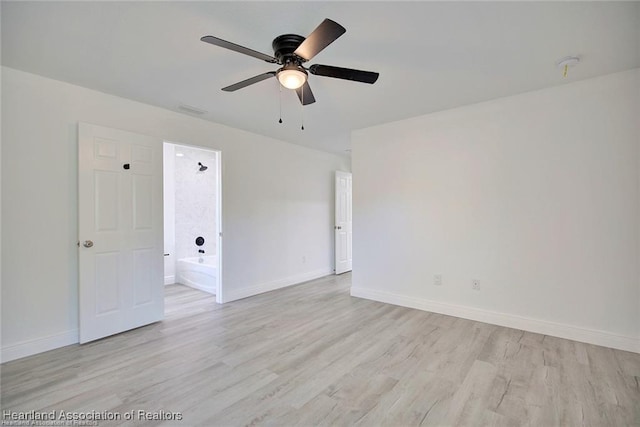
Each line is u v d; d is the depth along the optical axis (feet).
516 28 6.33
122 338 9.49
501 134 10.32
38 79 8.50
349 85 9.13
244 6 5.64
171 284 17.15
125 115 10.19
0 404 6.21
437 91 9.65
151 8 5.68
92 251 9.29
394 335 9.61
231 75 8.50
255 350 8.63
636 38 6.70
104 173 9.57
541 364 7.73
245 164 14.16
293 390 6.69
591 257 8.92
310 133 14.62
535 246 9.78
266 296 14.29
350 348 8.72
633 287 8.38
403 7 5.66
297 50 5.76
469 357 8.13
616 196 8.57
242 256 14.02
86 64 7.87
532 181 9.81
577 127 9.07
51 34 6.51
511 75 8.54
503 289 10.35
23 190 8.27
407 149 12.47
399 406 6.15
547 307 9.59
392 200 12.92
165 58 7.57
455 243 11.34
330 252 19.33
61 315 8.90
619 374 7.22
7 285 8.02
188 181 18.06
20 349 8.17
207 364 7.83
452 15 5.90
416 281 12.31
